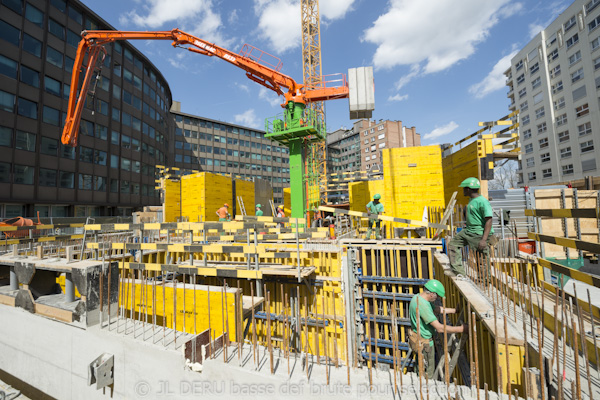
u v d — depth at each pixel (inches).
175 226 214.8
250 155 2874.0
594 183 397.1
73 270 157.2
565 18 1476.4
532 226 305.7
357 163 3405.5
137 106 1578.5
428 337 138.3
